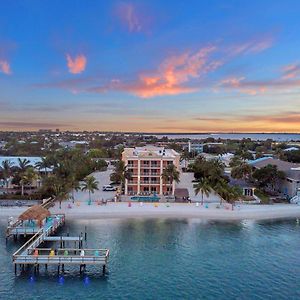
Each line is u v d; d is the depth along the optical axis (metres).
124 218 103.25
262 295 57.53
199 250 77.81
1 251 75.94
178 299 55.88
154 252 76.12
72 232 89.06
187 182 156.88
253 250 78.38
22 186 127.19
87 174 173.62
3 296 56.81
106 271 66.12
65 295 57.28
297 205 121.19
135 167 132.88
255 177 148.62
